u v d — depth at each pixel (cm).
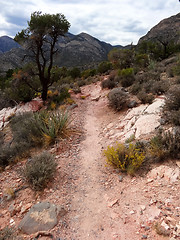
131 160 413
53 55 1324
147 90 881
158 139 419
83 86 1883
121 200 331
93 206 333
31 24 1115
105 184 392
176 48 2448
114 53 2028
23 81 1259
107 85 1377
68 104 1156
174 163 371
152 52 2588
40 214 311
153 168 389
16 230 289
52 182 419
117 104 893
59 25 1136
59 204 346
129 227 268
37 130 674
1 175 491
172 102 547
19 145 606
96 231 276
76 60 16100
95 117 919
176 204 281
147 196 319
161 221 259
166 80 892
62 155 555
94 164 488
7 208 352
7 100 1502
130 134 574
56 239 268
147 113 664
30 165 443
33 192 389
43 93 1293
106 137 655
